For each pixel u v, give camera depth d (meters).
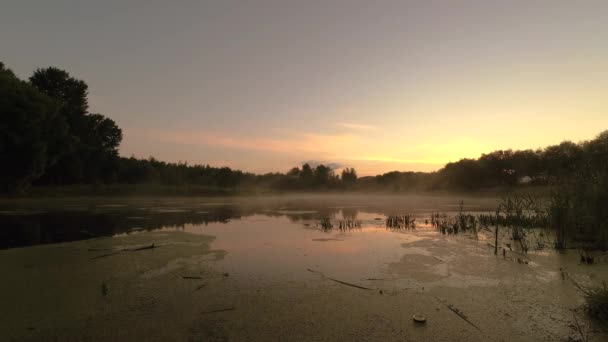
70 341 4.65
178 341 4.66
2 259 9.32
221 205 34.56
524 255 9.75
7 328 5.03
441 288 6.91
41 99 33.56
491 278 7.56
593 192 11.20
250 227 16.47
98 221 18.62
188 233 14.16
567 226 11.15
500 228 15.15
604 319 5.16
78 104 49.53
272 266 8.67
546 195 13.56
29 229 15.33
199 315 5.53
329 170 97.19
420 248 11.02
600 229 10.39
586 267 8.25
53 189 43.50
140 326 5.11
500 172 57.94
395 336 4.81
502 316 5.46
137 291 6.68
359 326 5.13
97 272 8.03
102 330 4.98
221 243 11.91
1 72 32.72
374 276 7.77
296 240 12.61
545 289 6.74
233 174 82.06
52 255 9.81
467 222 16.94
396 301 6.18
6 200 34.50
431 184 72.94
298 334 4.88
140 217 21.06
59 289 6.80
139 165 60.84
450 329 5.02
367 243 11.98
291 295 6.50
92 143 50.81
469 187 62.09
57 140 35.88
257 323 5.24
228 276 7.75
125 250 10.53
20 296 6.39
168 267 8.52
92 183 50.78
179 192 57.84
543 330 4.96
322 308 5.85
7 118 29.91
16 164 31.39
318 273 8.02
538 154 51.88
